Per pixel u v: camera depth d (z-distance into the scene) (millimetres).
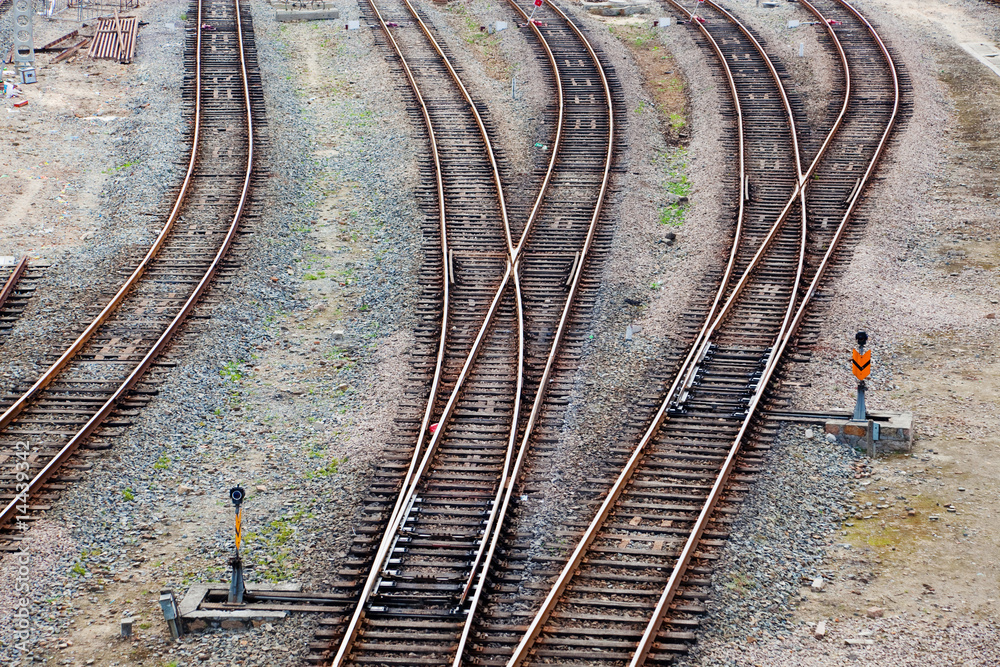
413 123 117750
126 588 51781
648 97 130250
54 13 163875
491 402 67625
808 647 47062
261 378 72500
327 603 50375
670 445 62781
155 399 67188
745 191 99062
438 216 95625
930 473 60438
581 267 85188
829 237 91062
